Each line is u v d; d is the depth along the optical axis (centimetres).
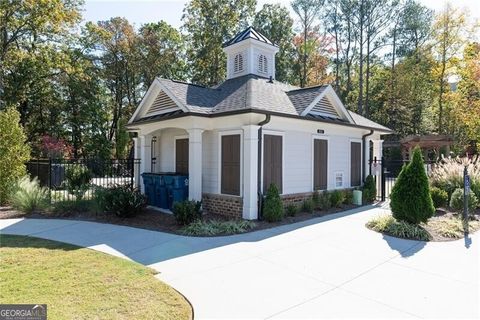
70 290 434
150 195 1148
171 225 859
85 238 735
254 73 1359
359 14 3098
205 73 2853
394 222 826
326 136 1207
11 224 890
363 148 1428
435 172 1205
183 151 1195
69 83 2595
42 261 560
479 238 751
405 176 815
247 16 2948
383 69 3450
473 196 985
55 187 1418
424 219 796
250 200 907
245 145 920
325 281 492
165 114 1102
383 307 407
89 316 360
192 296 434
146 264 560
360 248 668
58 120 2805
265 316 381
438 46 2786
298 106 1054
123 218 945
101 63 2998
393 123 3114
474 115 2386
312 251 645
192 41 2969
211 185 1045
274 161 989
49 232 795
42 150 2370
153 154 1329
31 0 1961
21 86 2264
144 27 3008
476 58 2464
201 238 737
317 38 3303
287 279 498
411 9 3048
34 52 2259
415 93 3014
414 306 411
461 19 2631
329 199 1141
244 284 477
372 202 1323
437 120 2927
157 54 2966
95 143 2816
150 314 371
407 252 643
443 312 396
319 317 380
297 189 1075
